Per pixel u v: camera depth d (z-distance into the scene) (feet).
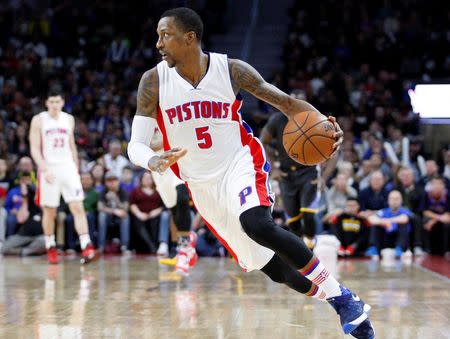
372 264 34.14
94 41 66.74
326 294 13.98
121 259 37.06
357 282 25.63
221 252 39.55
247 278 27.07
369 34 61.16
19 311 18.65
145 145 14.30
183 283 25.32
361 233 39.83
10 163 44.68
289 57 62.18
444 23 61.05
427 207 41.16
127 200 42.16
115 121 53.26
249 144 14.67
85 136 51.06
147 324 16.67
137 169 45.47
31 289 23.50
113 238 42.45
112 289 23.53
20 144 50.08
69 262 34.94
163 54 14.26
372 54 60.13
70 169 32.68
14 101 57.31
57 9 69.41
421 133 52.60
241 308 19.20
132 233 41.78
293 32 64.64
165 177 26.81
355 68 60.34
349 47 61.05
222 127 14.43
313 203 28.55
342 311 13.92
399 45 59.93
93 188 42.01
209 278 27.09
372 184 40.65
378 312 18.47
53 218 33.76
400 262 35.50
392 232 39.91
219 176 14.47
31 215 40.16
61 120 32.65
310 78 58.59
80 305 19.77
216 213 14.71
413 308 19.16
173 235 32.53
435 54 58.54
